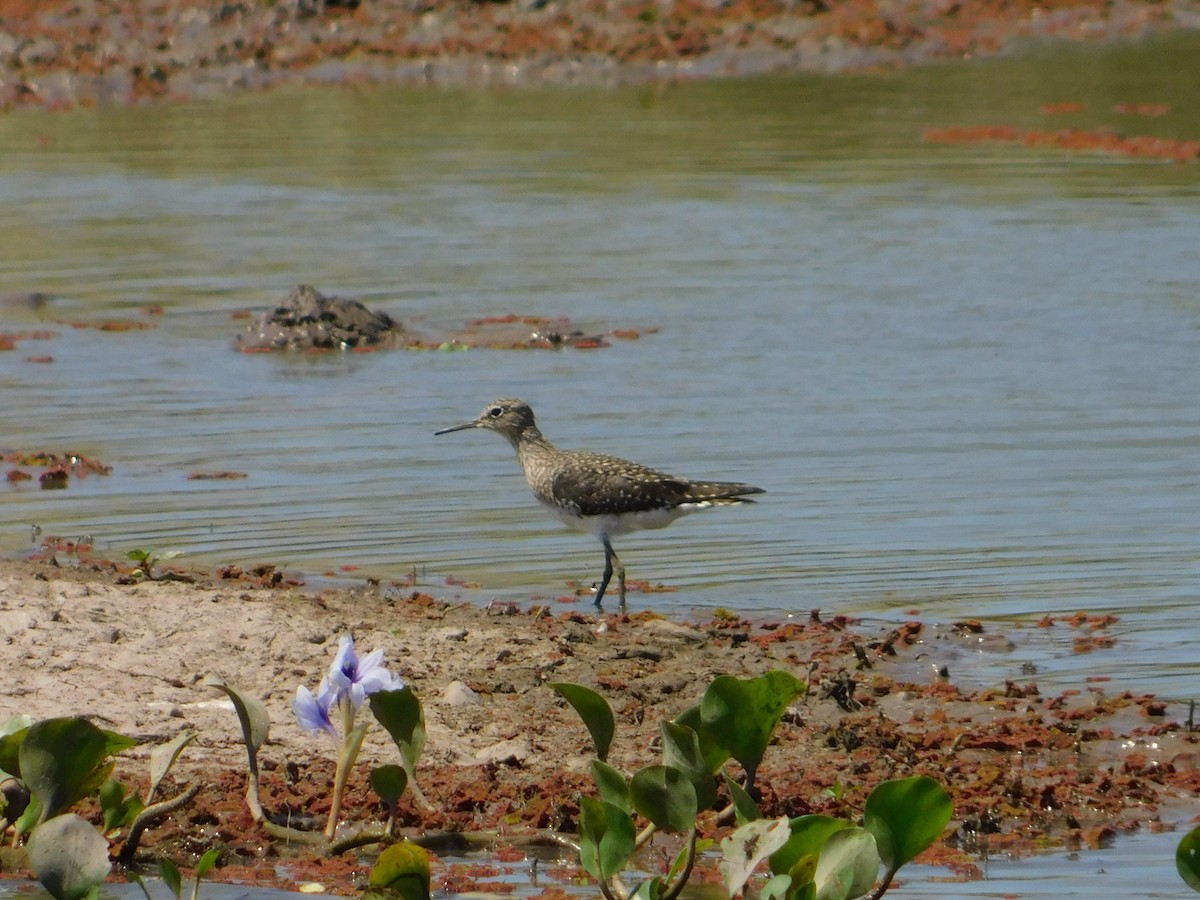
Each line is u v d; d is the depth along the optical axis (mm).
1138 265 25234
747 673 11805
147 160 34656
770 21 46594
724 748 8766
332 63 44875
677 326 22656
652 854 9359
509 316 23281
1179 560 14109
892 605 13297
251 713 9633
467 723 10938
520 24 46719
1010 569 13992
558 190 31297
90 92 42500
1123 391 19250
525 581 14039
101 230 28719
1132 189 30328
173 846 9352
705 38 45844
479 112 39531
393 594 13477
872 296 23875
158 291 24969
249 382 20469
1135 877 8953
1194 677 11773
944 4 48594
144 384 20359
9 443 17797
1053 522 15070
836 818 8445
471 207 30109
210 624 12172
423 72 44219
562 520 14297
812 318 22844
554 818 9633
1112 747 10648
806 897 7941
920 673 11969
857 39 45750
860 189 30844
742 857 8047
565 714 11125
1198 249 26094
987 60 44031
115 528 15062
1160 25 47250
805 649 12344
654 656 12094
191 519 15359
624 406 19094
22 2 47219
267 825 9469
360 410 19250
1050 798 9922
